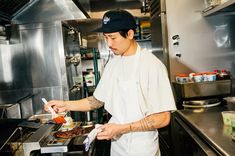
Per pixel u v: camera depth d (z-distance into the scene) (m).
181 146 2.19
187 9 2.61
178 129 2.27
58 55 2.85
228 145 1.40
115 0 4.51
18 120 1.77
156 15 2.98
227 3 2.08
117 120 1.60
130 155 1.57
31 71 2.88
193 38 2.64
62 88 2.88
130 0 4.52
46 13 2.84
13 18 2.81
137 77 1.50
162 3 2.62
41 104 2.90
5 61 2.86
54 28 2.81
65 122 1.74
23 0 2.57
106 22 1.38
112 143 1.70
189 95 2.29
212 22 2.62
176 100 2.51
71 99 3.00
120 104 1.59
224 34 2.64
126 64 1.57
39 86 2.89
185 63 2.65
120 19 1.37
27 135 1.63
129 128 1.40
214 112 2.15
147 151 1.55
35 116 2.25
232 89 2.63
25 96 2.84
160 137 3.15
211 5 2.34
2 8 2.33
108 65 1.74
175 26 2.63
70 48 3.18
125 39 1.42
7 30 2.78
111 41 1.42
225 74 2.33
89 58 4.34
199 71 2.67
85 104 1.83
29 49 2.85
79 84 3.59
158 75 1.47
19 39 2.84
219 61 2.67
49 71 2.87
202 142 1.63
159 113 1.45
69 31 3.19
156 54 3.12
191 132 1.84
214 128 1.72
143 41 4.46
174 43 2.64
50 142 1.50
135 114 1.53
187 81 2.36
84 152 1.57
